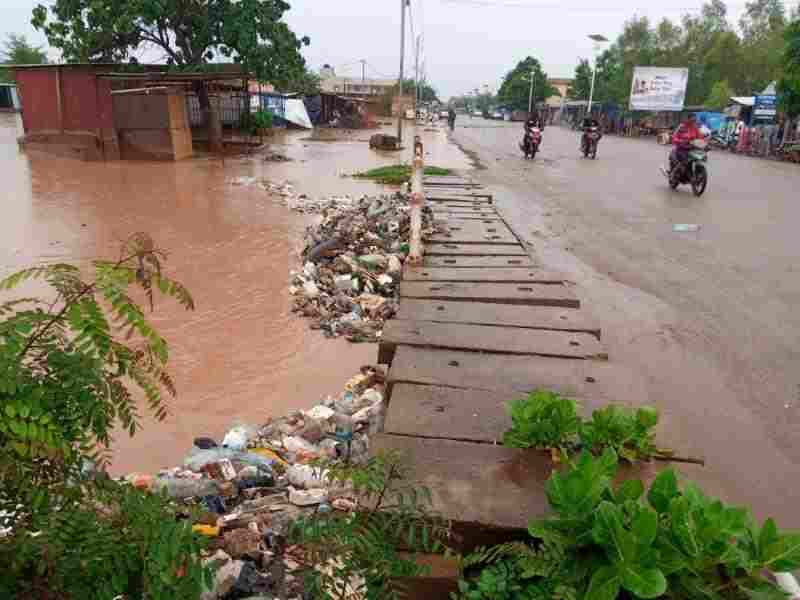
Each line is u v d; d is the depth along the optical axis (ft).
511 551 6.60
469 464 8.68
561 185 50.34
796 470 11.14
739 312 19.49
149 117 63.87
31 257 26.00
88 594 4.77
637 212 37.50
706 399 13.84
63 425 5.04
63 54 77.82
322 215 35.58
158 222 33.65
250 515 9.13
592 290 21.59
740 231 31.94
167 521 4.89
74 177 51.78
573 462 7.61
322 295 20.84
